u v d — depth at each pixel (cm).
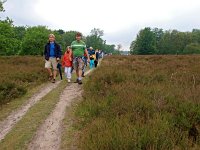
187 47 15062
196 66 1648
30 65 2061
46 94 1177
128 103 731
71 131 720
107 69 1423
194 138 559
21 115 898
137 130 538
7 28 5925
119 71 1255
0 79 1226
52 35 1498
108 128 570
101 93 948
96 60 2869
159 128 552
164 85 926
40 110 927
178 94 776
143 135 514
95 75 1271
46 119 832
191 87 866
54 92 1205
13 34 6075
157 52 14925
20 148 647
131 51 16050
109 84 1075
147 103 717
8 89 1159
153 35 14788
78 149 613
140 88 885
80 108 850
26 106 1003
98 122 630
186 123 600
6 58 2542
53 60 1497
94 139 545
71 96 1114
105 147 512
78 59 1382
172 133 537
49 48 1495
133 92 837
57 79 1655
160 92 806
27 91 1243
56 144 657
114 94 890
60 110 919
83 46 1387
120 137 519
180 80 1073
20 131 748
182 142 516
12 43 5988
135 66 1762
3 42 5775
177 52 15988
